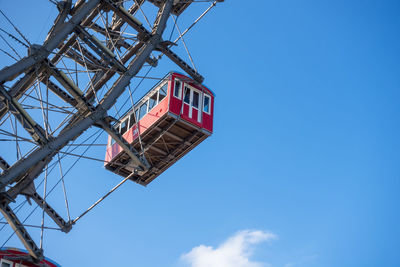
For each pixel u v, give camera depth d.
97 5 24.64
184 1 28.81
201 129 28.31
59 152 22.08
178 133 28.78
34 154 21.25
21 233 21.97
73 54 28.20
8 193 23.98
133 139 29.28
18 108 21.61
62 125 25.02
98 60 28.72
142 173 24.19
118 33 29.48
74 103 26.97
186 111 28.14
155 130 28.45
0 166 23.75
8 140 21.50
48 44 22.27
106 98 23.23
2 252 24.22
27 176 24.33
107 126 23.31
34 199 24.56
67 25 22.78
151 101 29.06
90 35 23.47
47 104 22.25
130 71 24.00
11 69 21.27
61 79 23.03
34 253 22.09
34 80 23.84
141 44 26.50
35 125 21.81
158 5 28.86
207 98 29.67
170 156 29.73
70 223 24.39
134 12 30.03
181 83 28.47
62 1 24.72
